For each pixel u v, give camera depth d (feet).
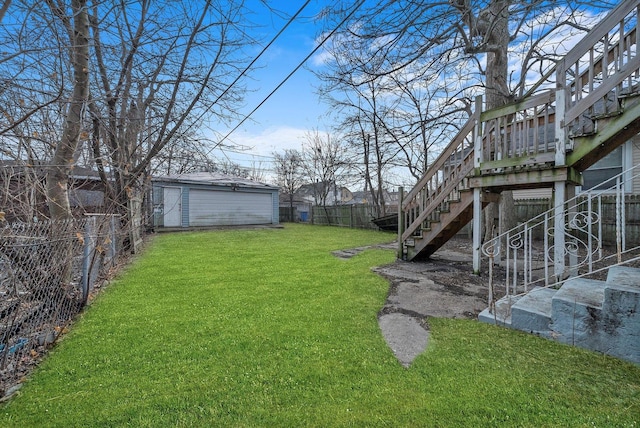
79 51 12.05
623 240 9.43
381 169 54.95
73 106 12.00
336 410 5.93
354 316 10.80
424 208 20.08
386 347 8.49
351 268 18.84
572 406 5.95
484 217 27.25
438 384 6.73
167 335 9.25
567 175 12.93
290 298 12.82
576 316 8.22
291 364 7.60
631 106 11.21
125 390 6.59
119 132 18.66
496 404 6.04
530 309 9.27
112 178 19.83
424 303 12.21
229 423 5.63
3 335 7.68
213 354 8.10
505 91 21.34
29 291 8.50
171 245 29.14
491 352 8.10
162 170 29.32
